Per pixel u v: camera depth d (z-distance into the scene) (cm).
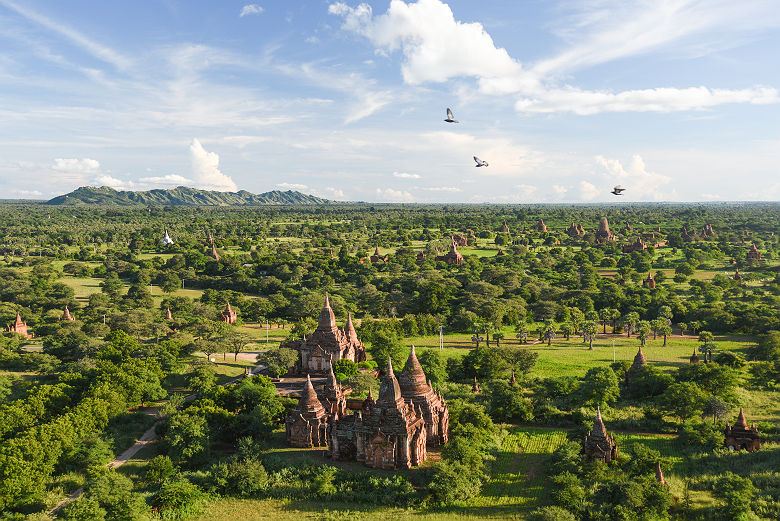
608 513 6706
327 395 10419
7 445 7819
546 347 16025
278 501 7569
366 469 8331
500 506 7281
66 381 11225
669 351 15200
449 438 9431
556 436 9512
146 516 7012
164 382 12150
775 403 10744
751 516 6612
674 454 8681
